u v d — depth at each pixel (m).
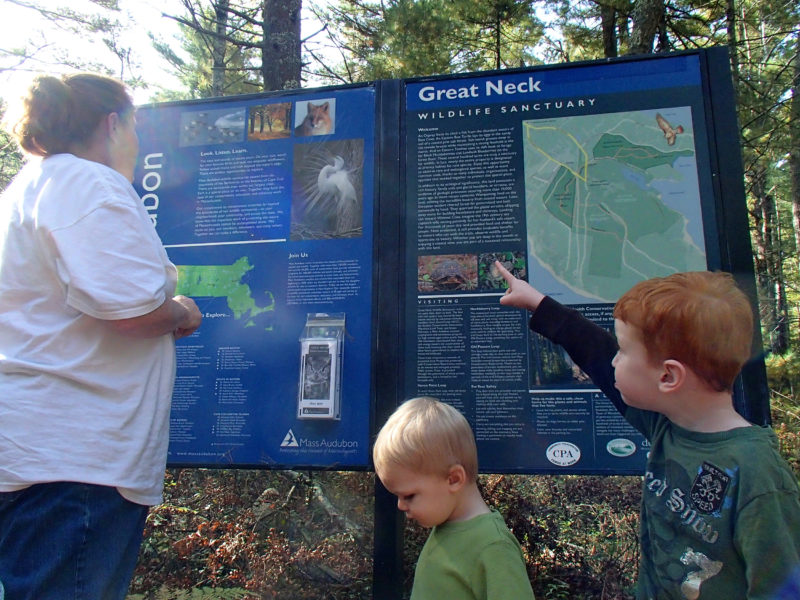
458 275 2.44
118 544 1.55
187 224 2.68
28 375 1.52
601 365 1.79
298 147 2.68
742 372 2.13
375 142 2.62
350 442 2.37
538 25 8.30
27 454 1.45
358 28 8.78
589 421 2.26
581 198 2.41
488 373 2.34
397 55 6.97
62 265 1.52
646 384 1.39
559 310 1.91
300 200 2.63
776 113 7.06
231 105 2.79
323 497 3.71
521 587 1.44
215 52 8.84
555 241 2.40
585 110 2.48
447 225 2.48
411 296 2.45
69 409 1.51
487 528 1.52
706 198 2.32
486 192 2.48
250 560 3.37
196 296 2.61
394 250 2.49
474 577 1.47
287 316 2.53
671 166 2.37
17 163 6.79
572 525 3.48
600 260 2.36
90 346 1.56
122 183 1.64
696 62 2.43
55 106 1.71
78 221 1.53
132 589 3.24
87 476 1.47
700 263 2.29
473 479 1.62
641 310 1.38
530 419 2.29
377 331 2.44
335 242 2.56
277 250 2.59
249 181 2.69
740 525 1.21
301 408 2.39
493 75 2.57
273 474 3.90
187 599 3.01
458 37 7.75
